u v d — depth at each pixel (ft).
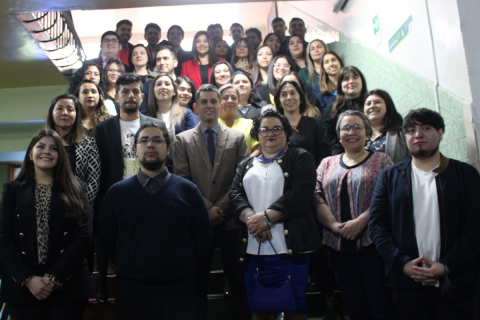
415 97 9.37
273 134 7.13
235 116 10.20
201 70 16.79
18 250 6.21
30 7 11.41
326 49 14.84
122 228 6.21
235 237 7.47
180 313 5.90
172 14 27.58
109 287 8.77
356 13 13.38
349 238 6.81
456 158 7.77
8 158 20.27
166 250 6.04
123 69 13.85
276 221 6.50
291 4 22.50
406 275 5.97
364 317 6.69
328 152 9.12
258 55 15.44
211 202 7.77
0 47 13.93
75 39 18.44
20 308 6.03
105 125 8.64
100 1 10.80
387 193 6.61
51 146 6.66
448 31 7.85
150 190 6.41
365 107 9.02
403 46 9.96
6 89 17.30
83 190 7.12
